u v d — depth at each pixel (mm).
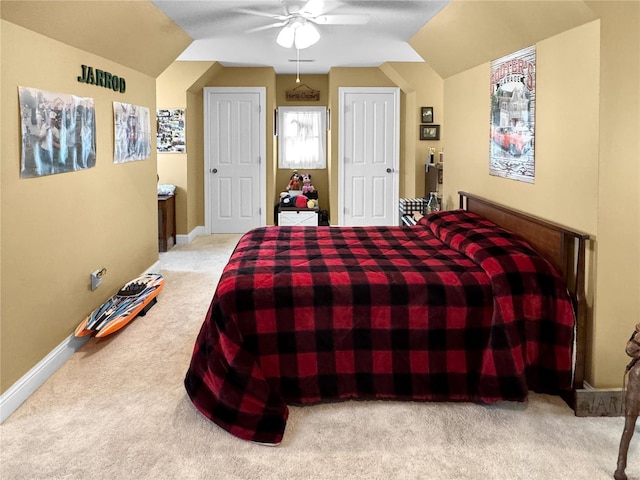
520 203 3471
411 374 2777
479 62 4207
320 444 2424
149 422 2611
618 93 2537
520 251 2912
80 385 3021
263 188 7953
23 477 2160
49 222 3164
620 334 2652
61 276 3334
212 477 2172
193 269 5824
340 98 7828
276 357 2730
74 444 2410
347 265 3002
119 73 4387
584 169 2682
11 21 2711
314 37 4020
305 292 2742
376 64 7445
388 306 2754
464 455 2326
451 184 5066
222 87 7703
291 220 7887
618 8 2480
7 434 2494
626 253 2611
